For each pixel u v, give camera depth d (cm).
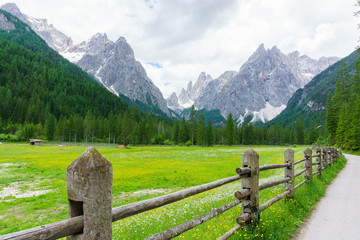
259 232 509
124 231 661
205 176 2866
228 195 1006
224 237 435
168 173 3028
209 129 13638
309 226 629
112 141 15325
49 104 18062
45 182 2441
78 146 11194
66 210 1556
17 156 5491
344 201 898
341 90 7412
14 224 1294
